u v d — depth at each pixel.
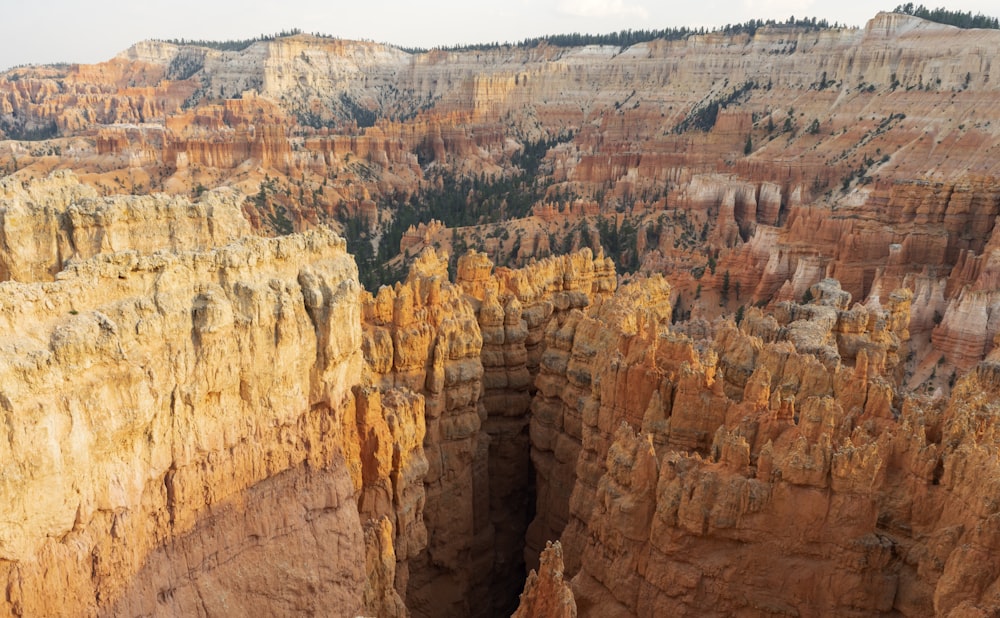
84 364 19.48
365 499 31.58
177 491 22.70
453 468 40.62
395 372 38.47
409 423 33.38
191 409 22.75
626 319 41.81
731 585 26.75
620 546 29.33
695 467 27.56
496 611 46.91
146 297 21.59
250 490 25.02
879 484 26.20
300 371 26.17
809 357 35.62
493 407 46.88
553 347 44.78
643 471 28.78
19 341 18.34
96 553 20.23
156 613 21.98
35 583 18.58
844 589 25.59
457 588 41.72
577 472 36.91
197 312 22.73
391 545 30.44
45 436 18.25
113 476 20.52
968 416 28.16
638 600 28.66
